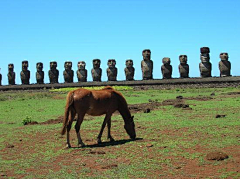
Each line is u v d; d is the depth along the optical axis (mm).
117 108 12477
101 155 10227
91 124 16266
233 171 8219
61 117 19672
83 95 11633
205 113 18188
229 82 40375
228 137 11688
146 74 46812
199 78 42594
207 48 44844
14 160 10117
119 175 8273
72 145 11969
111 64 48750
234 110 18750
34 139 13250
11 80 55031
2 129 15992
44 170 8977
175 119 16453
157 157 9703
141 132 13672
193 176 8016
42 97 35125
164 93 36125
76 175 8406
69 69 51094
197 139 11656
